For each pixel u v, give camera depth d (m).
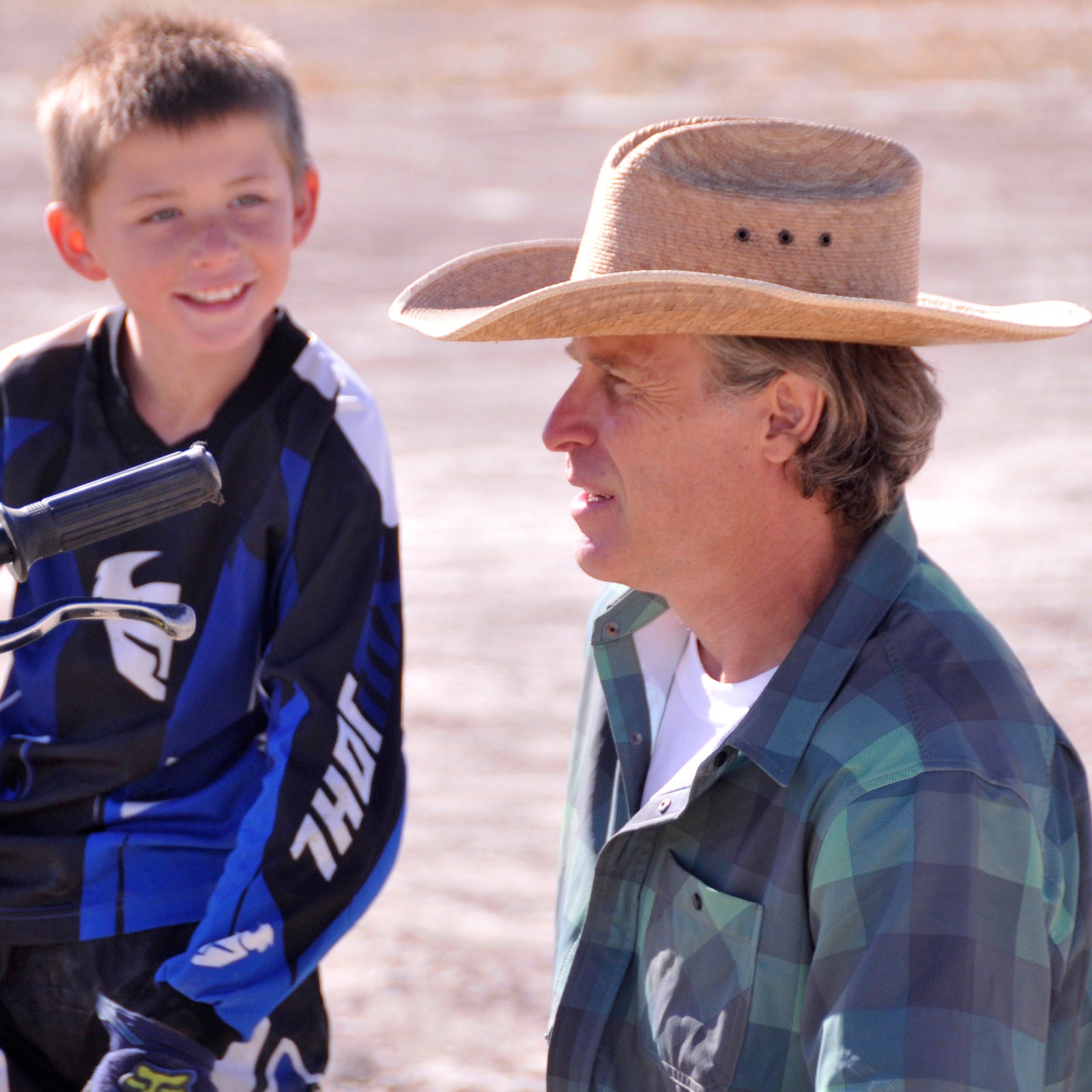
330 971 10.27
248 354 5.93
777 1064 4.34
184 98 5.68
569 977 4.81
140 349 5.91
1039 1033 3.96
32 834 5.75
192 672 5.80
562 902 5.36
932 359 28.72
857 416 4.65
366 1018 9.62
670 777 5.04
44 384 5.98
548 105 64.19
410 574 18.89
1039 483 21.64
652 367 4.68
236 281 5.74
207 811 5.79
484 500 21.69
